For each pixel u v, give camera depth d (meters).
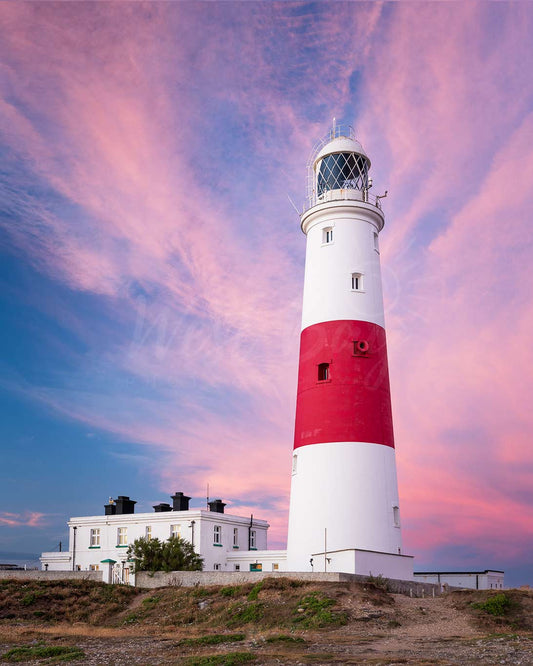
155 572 40.88
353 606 30.69
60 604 37.09
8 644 28.03
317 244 45.12
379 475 40.34
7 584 39.28
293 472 42.16
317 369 42.34
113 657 24.44
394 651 23.38
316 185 47.72
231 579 38.28
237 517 57.22
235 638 27.23
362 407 41.03
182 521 53.25
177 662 22.97
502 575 49.66
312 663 21.47
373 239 45.44
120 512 58.84
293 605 31.47
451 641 25.25
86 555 57.03
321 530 39.44
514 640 24.81
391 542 39.75
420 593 36.84
